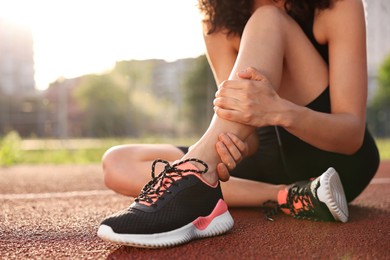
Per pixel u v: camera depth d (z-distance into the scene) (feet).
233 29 5.18
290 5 4.86
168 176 3.87
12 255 3.55
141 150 5.15
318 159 4.87
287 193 4.88
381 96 67.62
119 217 3.57
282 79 4.81
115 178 5.08
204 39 5.57
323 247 3.69
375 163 5.16
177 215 3.70
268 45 4.32
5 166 17.83
